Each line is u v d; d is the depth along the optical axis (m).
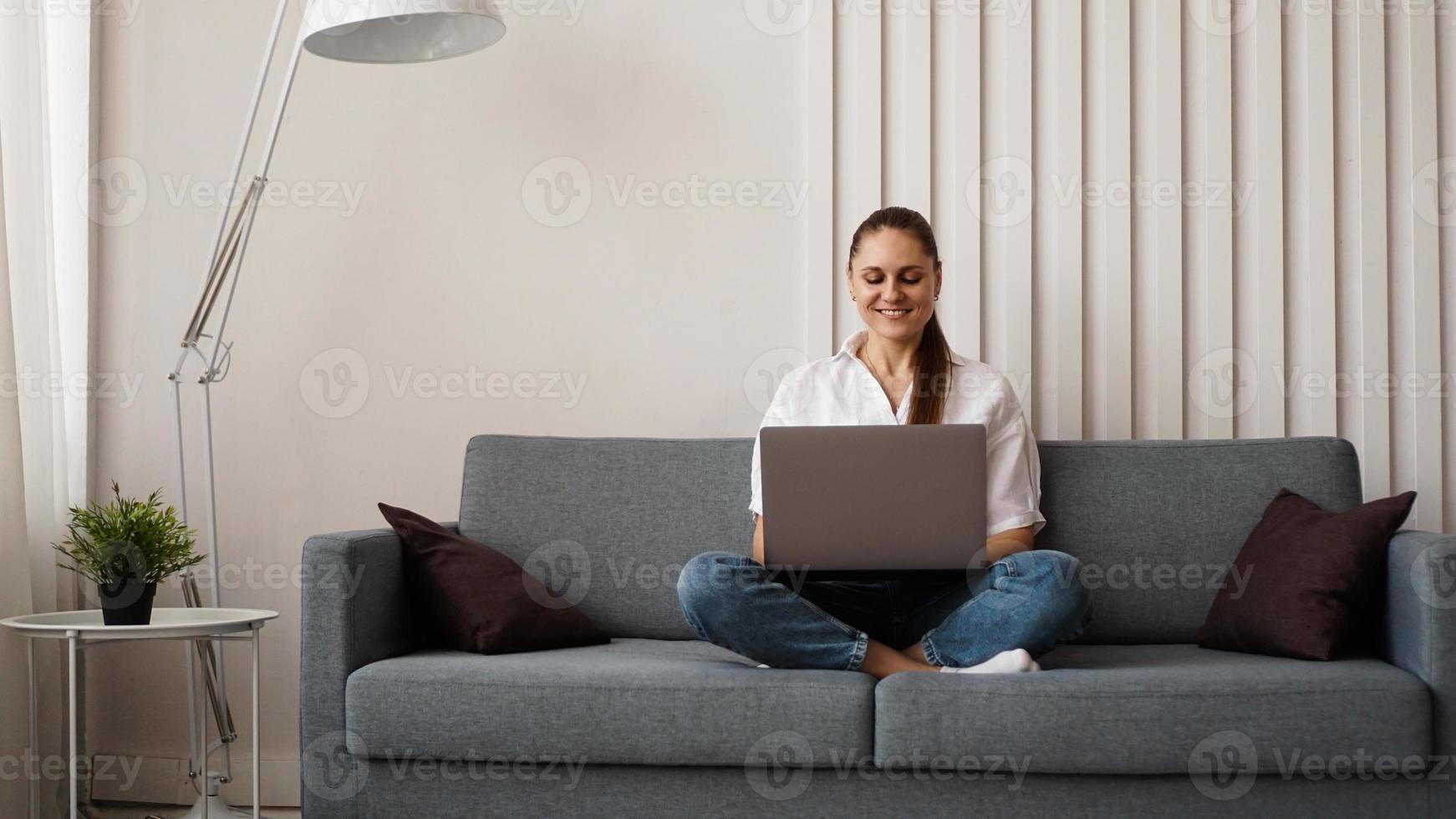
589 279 2.64
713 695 1.75
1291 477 2.20
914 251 2.19
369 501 2.65
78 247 2.58
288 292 2.66
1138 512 2.22
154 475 2.65
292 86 2.67
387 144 2.67
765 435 1.91
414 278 2.66
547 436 2.52
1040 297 2.57
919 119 2.59
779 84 2.63
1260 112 2.55
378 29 2.40
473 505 2.31
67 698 2.39
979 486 1.88
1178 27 2.55
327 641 1.85
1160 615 2.18
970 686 1.72
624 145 2.65
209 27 2.67
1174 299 2.55
